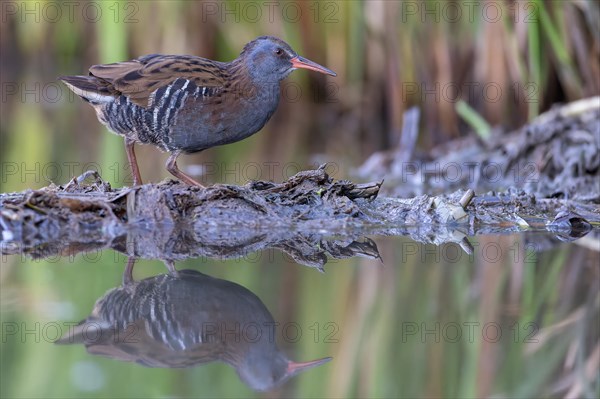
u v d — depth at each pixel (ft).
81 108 75.05
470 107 57.31
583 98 50.80
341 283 29.01
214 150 59.11
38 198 32.60
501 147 49.57
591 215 37.06
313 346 24.03
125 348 22.97
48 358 22.12
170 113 34.99
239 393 20.93
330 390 21.68
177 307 25.86
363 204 35.91
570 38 50.34
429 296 28.58
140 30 65.92
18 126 66.03
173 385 20.92
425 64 58.18
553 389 22.16
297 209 34.71
